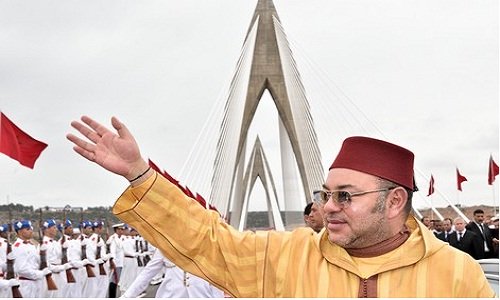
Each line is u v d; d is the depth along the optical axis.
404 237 3.17
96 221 21.09
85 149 3.10
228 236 3.24
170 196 3.16
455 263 3.09
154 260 10.89
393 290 3.04
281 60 38.62
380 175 3.04
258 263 3.23
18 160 11.13
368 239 3.07
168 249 3.21
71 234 18.95
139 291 11.01
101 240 20.80
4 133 10.92
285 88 38.41
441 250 3.14
